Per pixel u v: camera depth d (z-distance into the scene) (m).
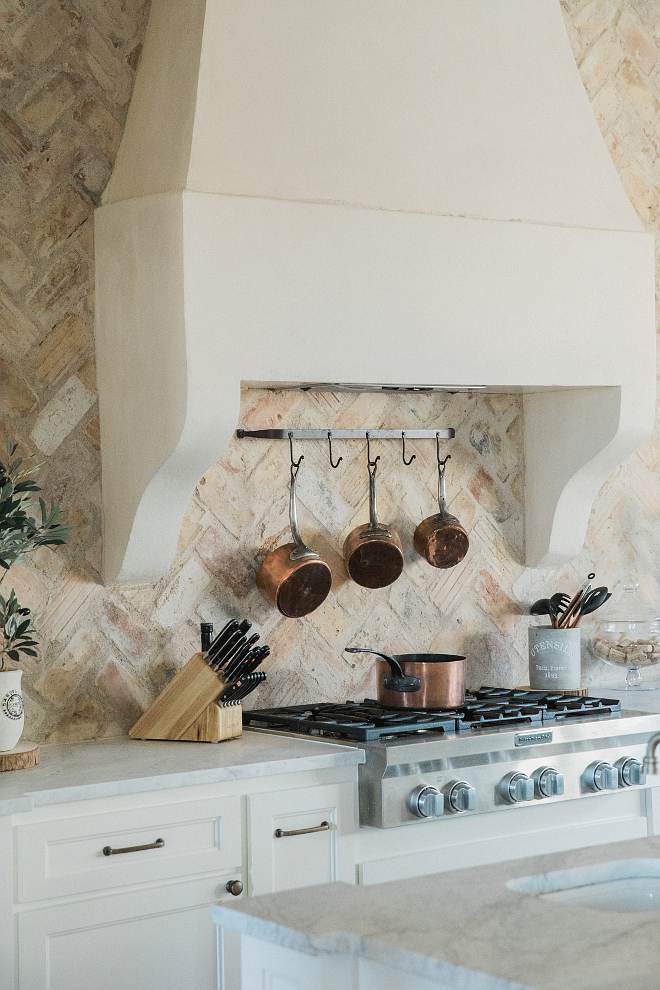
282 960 1.33
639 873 1.54
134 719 2.86
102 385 2.80
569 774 2.86
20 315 2.73
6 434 2.71
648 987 1.05
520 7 3.06
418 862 2.64
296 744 2.66
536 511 3.52
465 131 2.92
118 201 2.73
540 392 3.46
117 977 2.24
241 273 2.56
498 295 2.92
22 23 2.74
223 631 2.74
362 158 2.76
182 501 2.71
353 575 3.16
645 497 3.85
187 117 2.57
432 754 2.61
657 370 3.88
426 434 3.34
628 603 3.81
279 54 2.67
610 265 3.11
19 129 2.74
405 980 1.22
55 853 2.18
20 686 2.44
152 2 2.88
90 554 2.81
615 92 3.80
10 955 2.11
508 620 3.53
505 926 1.25
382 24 2.82
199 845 2.36
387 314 2.76
